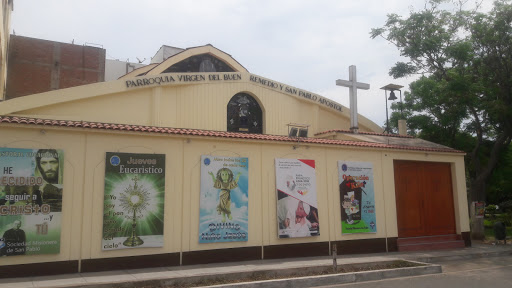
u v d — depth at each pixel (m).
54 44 26.27
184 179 12.48
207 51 21.52
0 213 9.90
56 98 15.36
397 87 23.81
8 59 24.67
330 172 15.27
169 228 12.04
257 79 19.64
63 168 10.79
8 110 14.52
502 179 26.25
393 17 22.06
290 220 14.05
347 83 19.95
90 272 10.80
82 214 10.91
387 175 16.66
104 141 11.48
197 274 10.53
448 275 12.35
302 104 21.06
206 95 18.33
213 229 12.69
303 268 11.80
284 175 14.21
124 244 11.30
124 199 11.47
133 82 16.81
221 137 13.07
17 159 10.27
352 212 15.48
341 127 22.30
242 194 13.35
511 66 21.11
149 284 9.80
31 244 10.15
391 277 12.05
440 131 23.77
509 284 10.91
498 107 20.47
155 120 17.05
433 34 21.56
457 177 18.50
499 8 20.78
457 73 20.64
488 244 19.53
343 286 10.75
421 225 17.39
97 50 27.59
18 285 9.05
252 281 10.48
